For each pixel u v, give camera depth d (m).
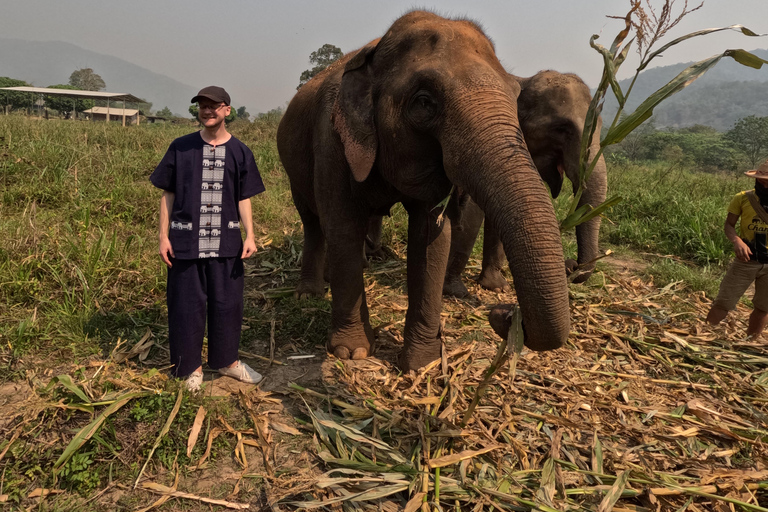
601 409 3.02
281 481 2.29
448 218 3.17
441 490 2.26
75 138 8.84
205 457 2.42
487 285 5.26
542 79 5.15
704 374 3.49
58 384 2.76
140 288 4.11
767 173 3.72
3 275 3.84
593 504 2.24
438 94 2.31
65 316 3.58
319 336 3.76
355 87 2.79
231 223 2.88
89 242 4.66
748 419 2.99
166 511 2.14
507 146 2.03
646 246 7.16
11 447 2.32
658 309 4.70
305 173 4.00
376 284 4.96
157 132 11.38
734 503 2.20
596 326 4.17
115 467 2.34
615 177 11.20
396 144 2.56
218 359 3.03
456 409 2.89
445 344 3.78
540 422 2.80
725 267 6.32
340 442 2.50
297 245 5.82
